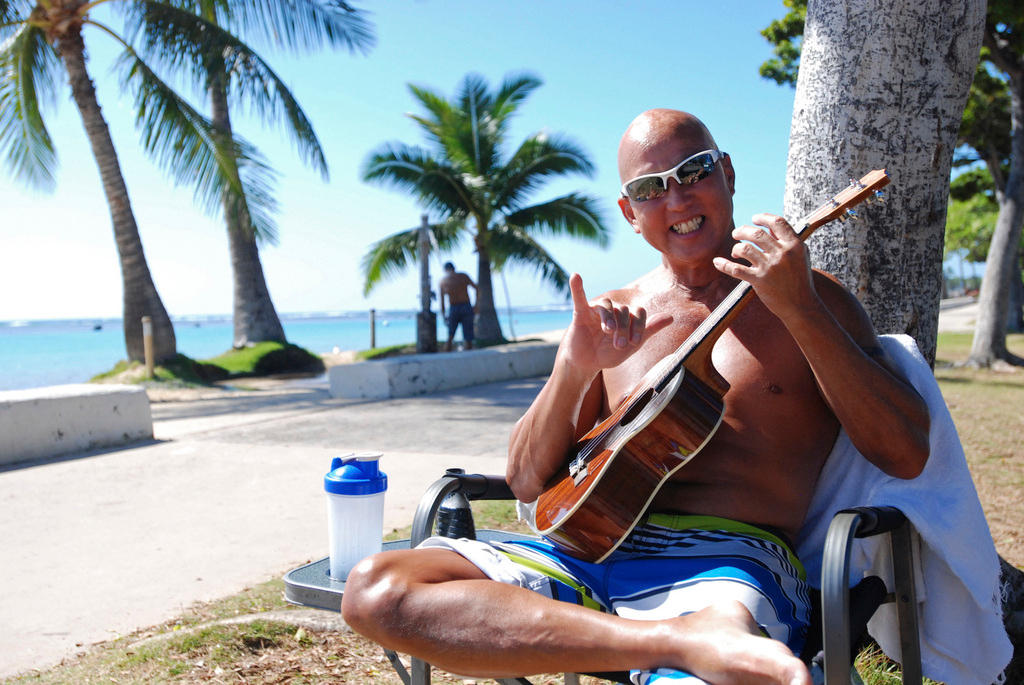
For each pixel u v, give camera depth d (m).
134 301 13.83
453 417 8.45
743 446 1.87
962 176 22.28
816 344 1.63
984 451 6.48
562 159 18.55
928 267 2.71
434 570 1.67
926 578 1.84
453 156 18.94
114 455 6.96
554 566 1.83
